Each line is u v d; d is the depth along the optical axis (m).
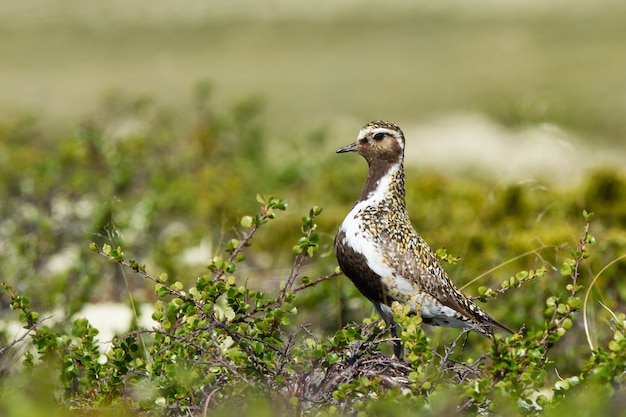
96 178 21.06
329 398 9.65
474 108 41.16
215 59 50.09
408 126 39.50
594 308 14.55
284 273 16.77
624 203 18.16
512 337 9.60
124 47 51.53
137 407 9.87
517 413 9.20
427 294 11.62
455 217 18.56
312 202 20.59
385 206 12.16
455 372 10.00
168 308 9.94
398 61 50.00
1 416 9.59
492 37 53.94
